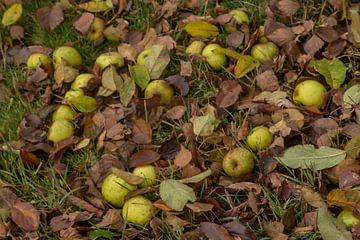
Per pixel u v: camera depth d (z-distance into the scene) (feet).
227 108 10.50
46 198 9.75
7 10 12.62
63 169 10.14
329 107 10.24
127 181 9.24
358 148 9.13
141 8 12.42
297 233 8.71
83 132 10.52
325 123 9.82
